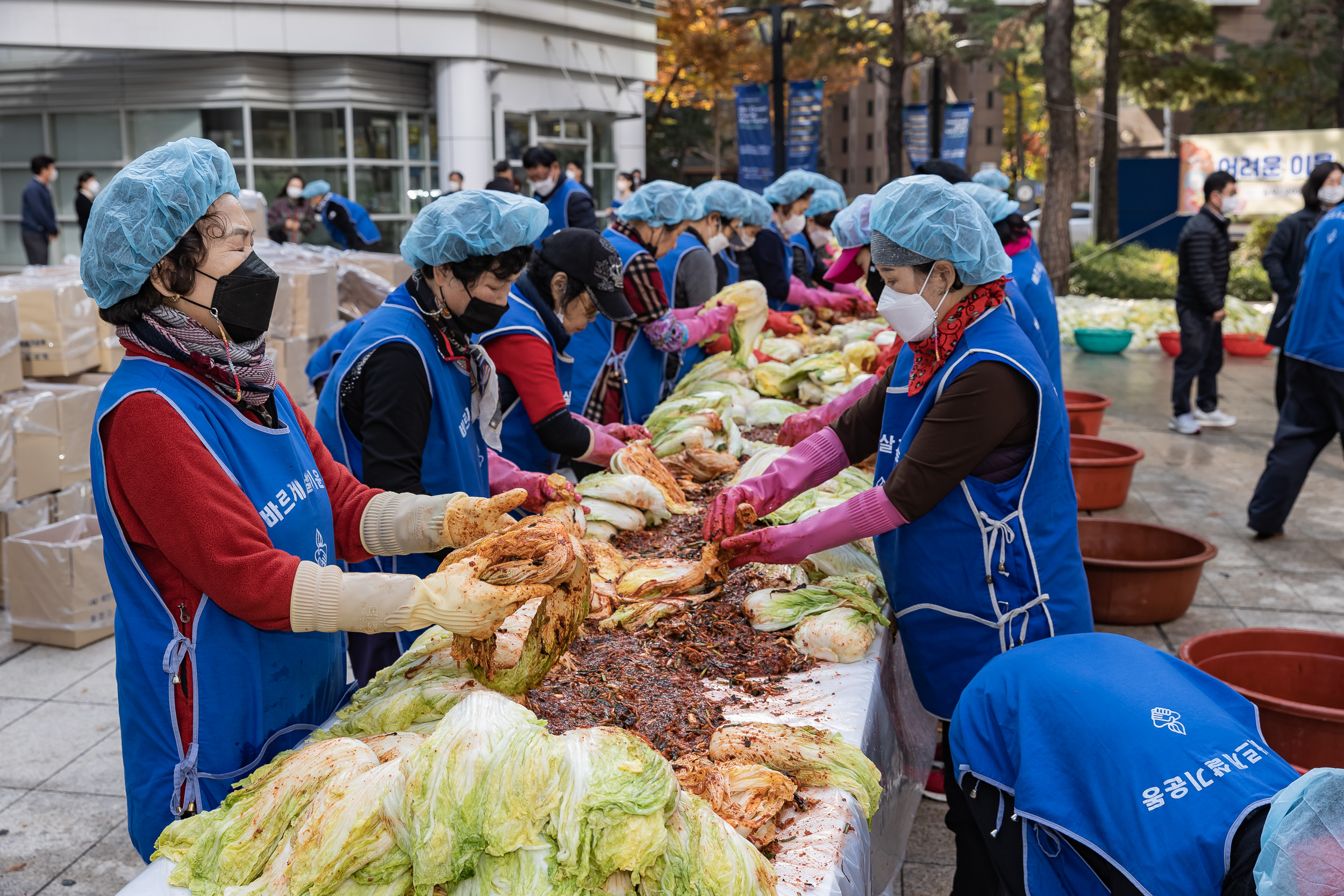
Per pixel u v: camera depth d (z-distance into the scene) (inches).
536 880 56.2
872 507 100.3
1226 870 66.2
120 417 70.2
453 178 645.3
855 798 77.0
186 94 686.5
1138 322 564.4
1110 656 84.0
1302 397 241.4
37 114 716.7
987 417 97.0
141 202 67.8
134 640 74.5
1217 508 277.7
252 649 76.0
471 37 702.5
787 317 256.7
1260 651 156.9
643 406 187.0
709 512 108.1
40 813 142.6
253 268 73.1
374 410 104.0
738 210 243.6
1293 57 1091.3
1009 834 83.6
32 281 239.9
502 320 132.3
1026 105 2129.7
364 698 83.8
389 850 60.6
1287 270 320.8
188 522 69.9
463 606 72.0
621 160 886.4
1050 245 697.6
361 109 698.8
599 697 88.4
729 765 75.5
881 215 97.4
